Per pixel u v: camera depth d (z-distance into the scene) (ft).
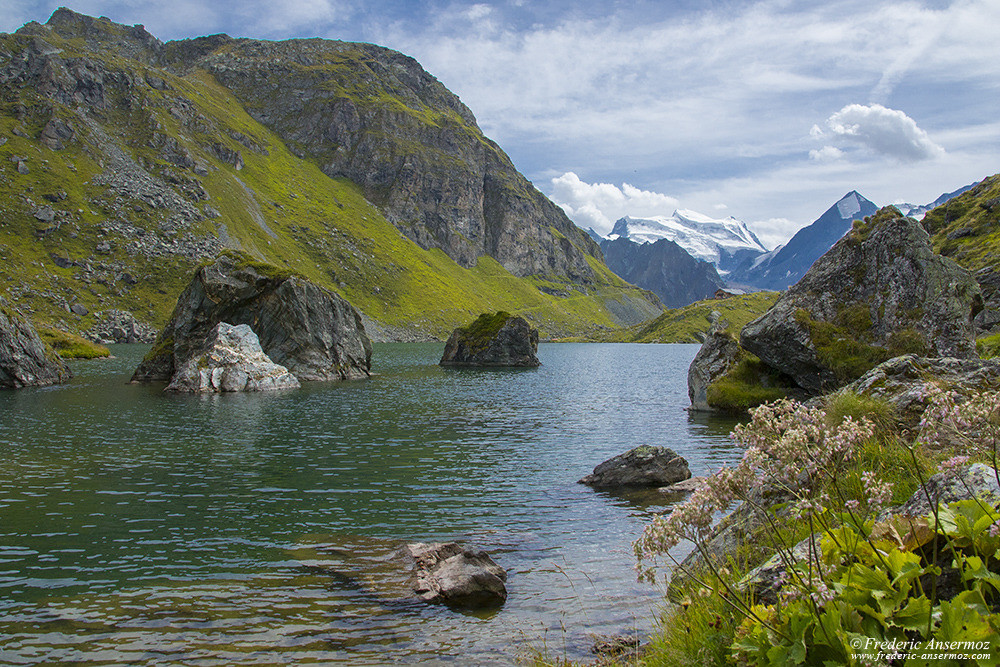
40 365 230.89
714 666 21.56
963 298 121.19
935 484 22.54
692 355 614.75
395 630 41.32
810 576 18.39
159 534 61.31
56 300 636.48
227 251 265.75
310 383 248.52
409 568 52.34
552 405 181.37
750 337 142.72
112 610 44.01
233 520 66.18
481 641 39.78
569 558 55.67
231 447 108.68
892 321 123.54
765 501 34.27
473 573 47.42
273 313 259.39
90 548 57.06
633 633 40.04
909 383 54.34
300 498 75.56
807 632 17.46
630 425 139.33
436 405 178.81
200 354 220.64
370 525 65.10
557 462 98.48
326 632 40.91
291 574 51.06
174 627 41.39
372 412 160.86
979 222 332.19
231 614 43.45
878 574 16.89
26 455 99.19
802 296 138.10
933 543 19.13
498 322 423.23
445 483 84.07
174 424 134.62
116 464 93.40
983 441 21.52
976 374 54.39
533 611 44.37
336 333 281.54
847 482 30.50
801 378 136.87
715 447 111.75
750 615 19.58
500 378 294.46
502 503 74.18
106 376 261.65
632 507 72.64
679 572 36.63
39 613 43.42
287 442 114.52
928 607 15.75
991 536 17.11
